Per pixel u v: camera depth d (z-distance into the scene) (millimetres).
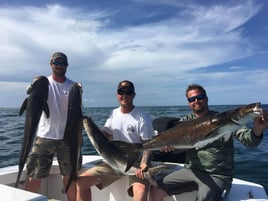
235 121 2898
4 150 10891
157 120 4480
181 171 3455
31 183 3787
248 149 10312
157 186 3238
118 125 3799
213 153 3271
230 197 3199
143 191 3289
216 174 3244
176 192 3377
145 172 3297
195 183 3369
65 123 3850
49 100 3793
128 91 3729
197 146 3166
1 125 21781
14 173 3840
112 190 3840
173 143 3281
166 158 4184
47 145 3791
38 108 3438
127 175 3562
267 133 15148
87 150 10539
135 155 3395
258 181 6227
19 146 11727
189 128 3201
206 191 3109
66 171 3826
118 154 3465
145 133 3715
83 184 3510
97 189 3961
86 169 4062
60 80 3920
